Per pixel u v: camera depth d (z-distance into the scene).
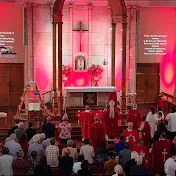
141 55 27.44
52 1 25.84
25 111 21.98
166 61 27.73
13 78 26.80
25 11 25.67
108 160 13.16
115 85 26.45
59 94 22.84
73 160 14.20
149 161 14.20
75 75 26.16
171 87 27.84
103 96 23.09
